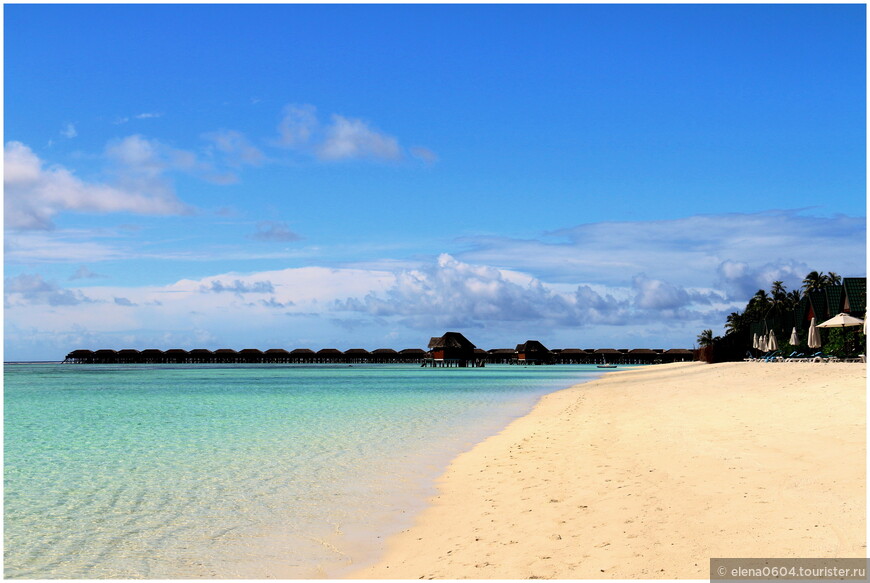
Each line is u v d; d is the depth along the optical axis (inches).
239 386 2906.0
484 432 954.7
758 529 320.2
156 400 1934.1
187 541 417.1
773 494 380.5
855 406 691.4
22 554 396.2
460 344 6855.3
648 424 805.2
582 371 5324.8
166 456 783.1
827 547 285.0
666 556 299.3
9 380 3951.8
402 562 352.2
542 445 719.1
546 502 437.1
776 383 1168.2
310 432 1011.3
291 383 3211.1
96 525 460.4
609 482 474.3
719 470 466.3
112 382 3558.1
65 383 3462.1
